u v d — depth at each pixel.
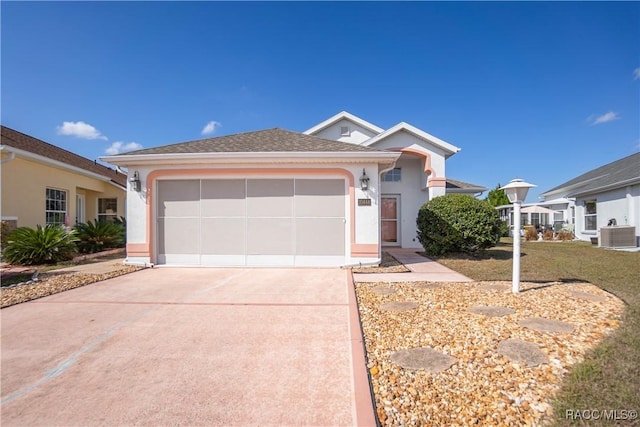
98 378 3.03
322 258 9.16
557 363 3.08
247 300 5.68
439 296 5.63
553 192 26.06
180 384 2.91
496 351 3.37
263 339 3.93
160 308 5.23
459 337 3.78
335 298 5.74
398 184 14.79
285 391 2.78
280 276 7.79
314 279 7.41
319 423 2.35
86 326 4.42
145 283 7.09
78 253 11.57
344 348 3.64
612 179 15.67
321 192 9.21
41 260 9.59
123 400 2.67
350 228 9.02
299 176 9.18
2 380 3.00
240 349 3.65
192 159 8.89
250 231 9.27
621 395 2.52
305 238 9.19
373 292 6.07
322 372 3.10
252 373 3.10
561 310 4.69
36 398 2.71
